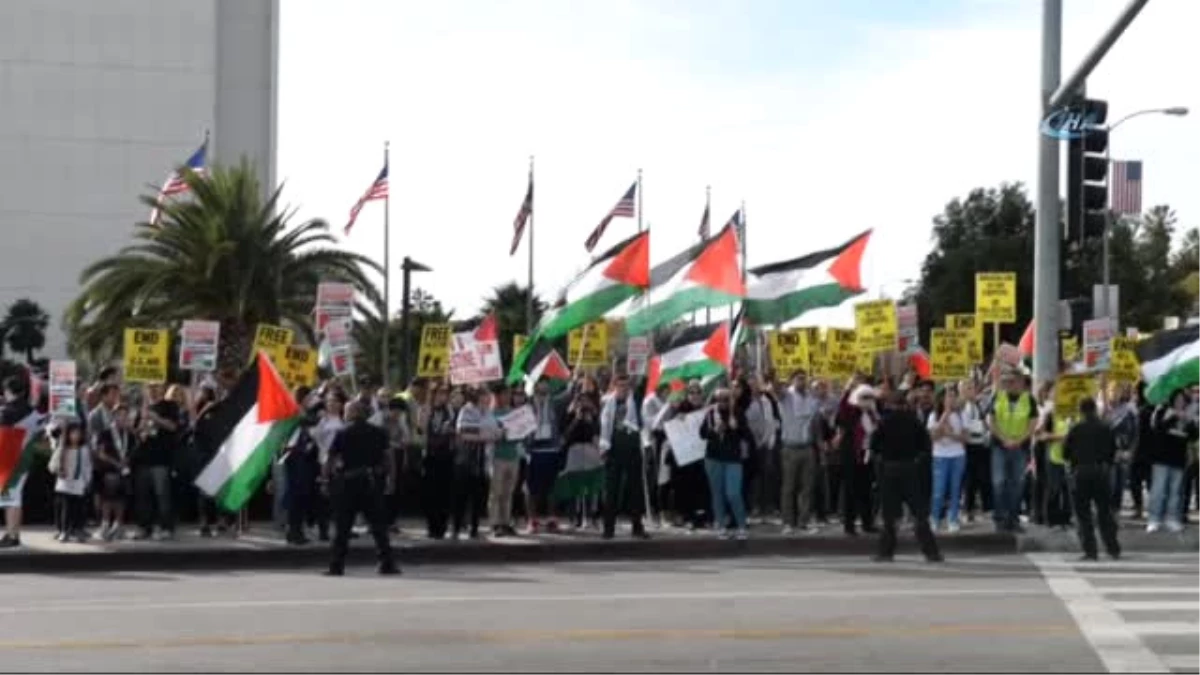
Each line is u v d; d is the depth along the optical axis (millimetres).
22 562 20484
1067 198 22000
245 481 21359
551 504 23438
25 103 80812
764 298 25797
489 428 22391
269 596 16797
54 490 23984
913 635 13398
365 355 53594
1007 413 22375
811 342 27375
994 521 22766
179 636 13625
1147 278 69500
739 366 26438
